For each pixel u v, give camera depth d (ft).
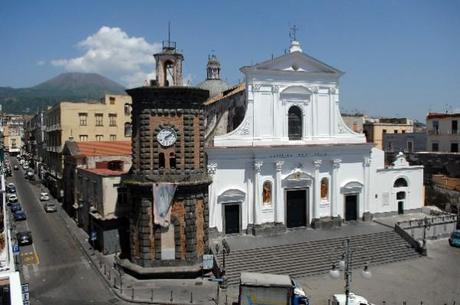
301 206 175.73
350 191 182.70
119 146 217.77
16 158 549.54
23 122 622.54
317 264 144.25
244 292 107.76
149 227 133.49
